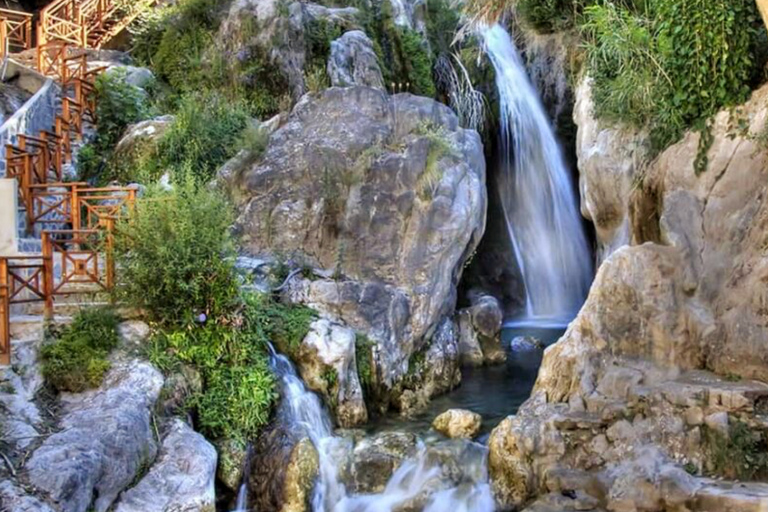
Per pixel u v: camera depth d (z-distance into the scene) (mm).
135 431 5109
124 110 11750
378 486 6168
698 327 6211
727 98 6855
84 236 7688
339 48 12320
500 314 10570
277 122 10094
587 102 9602
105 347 6016
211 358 6422
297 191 8766
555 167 14008
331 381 7160
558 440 5844
